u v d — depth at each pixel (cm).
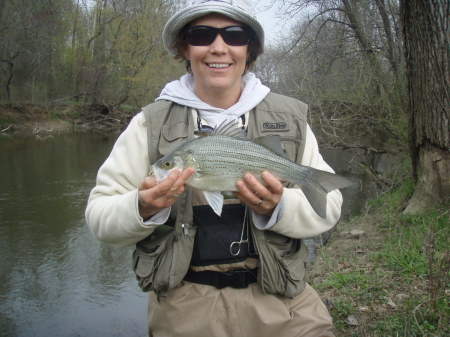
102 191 83
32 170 485
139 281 82
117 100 1152
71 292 215
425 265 158
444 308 124
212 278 82
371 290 154
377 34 415
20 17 992
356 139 379
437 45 193
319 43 455
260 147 80
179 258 79
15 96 1020
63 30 1127
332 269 185
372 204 291
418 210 214
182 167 77
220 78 83
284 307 82
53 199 365
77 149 659
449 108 196
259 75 448
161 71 1138
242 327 80
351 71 395
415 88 208
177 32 89
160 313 83
